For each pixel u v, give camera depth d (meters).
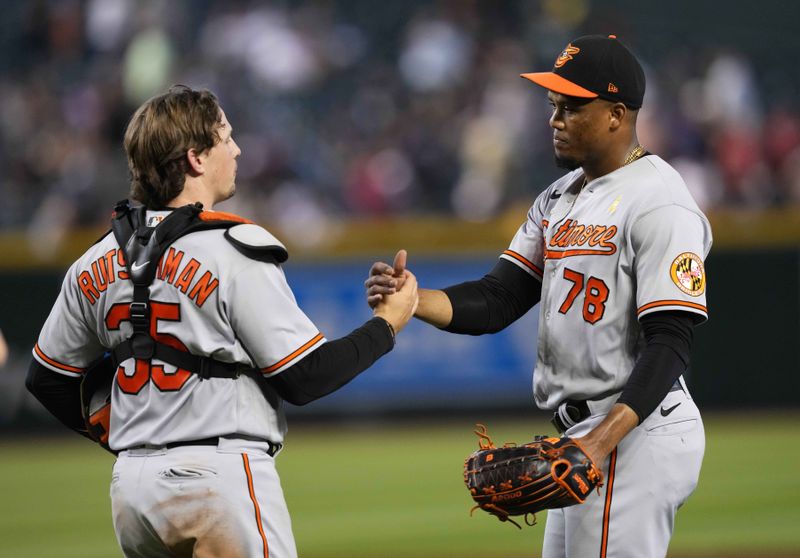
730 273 47.03
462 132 53.62
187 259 11.60
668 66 59.66
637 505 12.15
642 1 62.75
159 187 11.99
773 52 61.06
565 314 12.59
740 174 54.16
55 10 58.12
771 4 62.06
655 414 12.27
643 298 11.99
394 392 46.56
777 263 46.91
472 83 56.94
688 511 29.48
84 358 12.73
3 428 45.94
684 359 11.88
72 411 13.11
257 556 11.48
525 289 14.17
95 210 48.75
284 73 57.03
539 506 11.83
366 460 39.12
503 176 52.16
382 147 54.06
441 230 46.81
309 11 59.91
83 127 53.22
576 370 12.56
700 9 62.47
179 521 11.51
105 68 56.16
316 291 46.56
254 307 11.52
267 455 11.96
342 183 52.97
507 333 46.44
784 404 47.19
